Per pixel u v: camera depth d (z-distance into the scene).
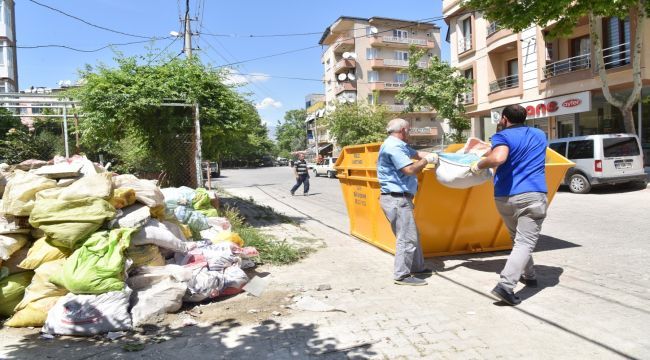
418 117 56.72
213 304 4.70
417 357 3.39
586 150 13.89
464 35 28.73
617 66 18.27
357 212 8.09
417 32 59.25
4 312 4.41
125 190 5.02
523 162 4.46
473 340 3.64
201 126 9.73
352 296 4.86
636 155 13.90
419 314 4.25
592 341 3.55
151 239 4.79
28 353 3.65
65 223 4.40
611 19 19.02
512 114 4.61
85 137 9.90
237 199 16.05
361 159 7.58
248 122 10.67
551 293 4.71
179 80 9.39
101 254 4.20
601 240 7.30
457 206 6.13
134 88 8.87
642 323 3.87
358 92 56.84
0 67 37.72
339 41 57.19
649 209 10.37
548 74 21.61
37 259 4.40
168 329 4.07
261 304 4.67
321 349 3.59
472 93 27.56
